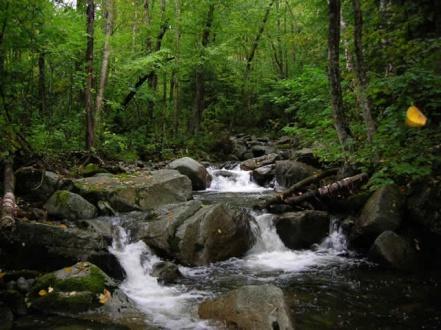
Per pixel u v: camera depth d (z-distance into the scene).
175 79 20.28
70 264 6.20
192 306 5.59
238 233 8.06
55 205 8.29
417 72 7.35
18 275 5.64
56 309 5.09
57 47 12.39
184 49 20.86
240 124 26.62
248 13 22.84
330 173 9.96
